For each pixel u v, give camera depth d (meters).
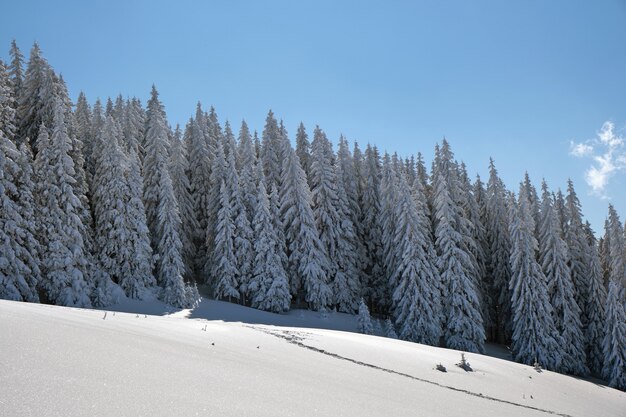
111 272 33.91
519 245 37.50
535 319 35.31
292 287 42.09
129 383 5.82
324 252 42.41
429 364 18.34
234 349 11.50
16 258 26.17
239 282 40.09
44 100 35.88
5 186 26.89
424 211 42.31
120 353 7.42
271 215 41.53
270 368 9.39
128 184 35.62
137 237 34.75
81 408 4.66
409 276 37.50
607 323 34.62
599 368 37.25
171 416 4.88
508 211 42.16
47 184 29.84
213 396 5.98
